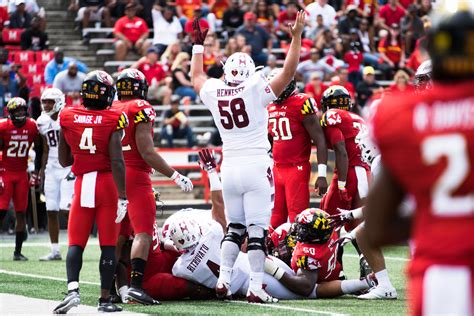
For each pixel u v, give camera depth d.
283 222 28.73
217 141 57.56
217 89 24.05
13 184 36.50
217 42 61.03
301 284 24.58
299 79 61.47
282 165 28.38
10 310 22.36
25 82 56.38
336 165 27.84
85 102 21.94
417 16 66.44
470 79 10.12
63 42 65.88
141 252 23.48
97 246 43.34
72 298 21.52
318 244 24.61
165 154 54.22
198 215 24.84
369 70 54.88
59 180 36.88
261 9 65.19
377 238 10.56
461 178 9.88
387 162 10.27
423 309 9.95
